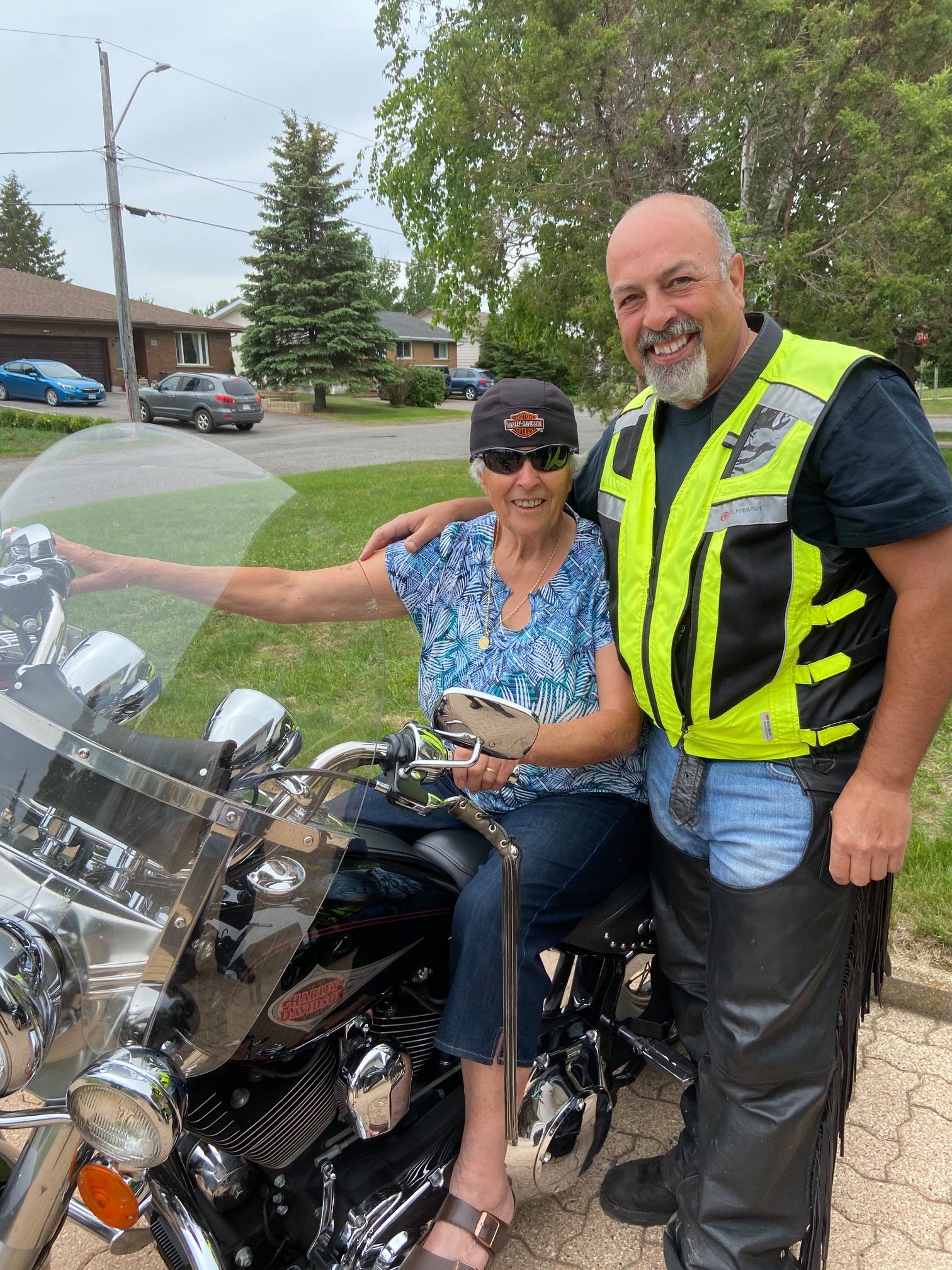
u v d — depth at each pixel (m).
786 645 1.67
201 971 1.26
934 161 10.49
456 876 1.87
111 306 34.66
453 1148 1.80
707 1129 1.83
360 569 1.79
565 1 11.34
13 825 1.30
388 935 1.68
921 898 3.14
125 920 1.25
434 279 15.04
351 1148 1.73
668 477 1.82
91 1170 1.29
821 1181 1.81
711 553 1.67
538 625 2.02
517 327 13.82
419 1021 1.83
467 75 12.17
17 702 1.33
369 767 1.68
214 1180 1.58
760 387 1.67
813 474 1.60
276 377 32.69
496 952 1.71
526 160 12.03
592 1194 2.26
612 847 1.98
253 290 32.41
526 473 1.92
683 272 1.71
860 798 1.65
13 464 16.14
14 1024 1.10
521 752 1.41
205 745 1.33
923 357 16.94
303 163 31.62
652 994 2.28
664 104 11.42
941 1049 2.69
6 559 1.58
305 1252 1.70
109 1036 1.22
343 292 32.59
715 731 1.76
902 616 1.58
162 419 24.91
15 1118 1.26
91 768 1.27
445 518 2.20
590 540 2.09
